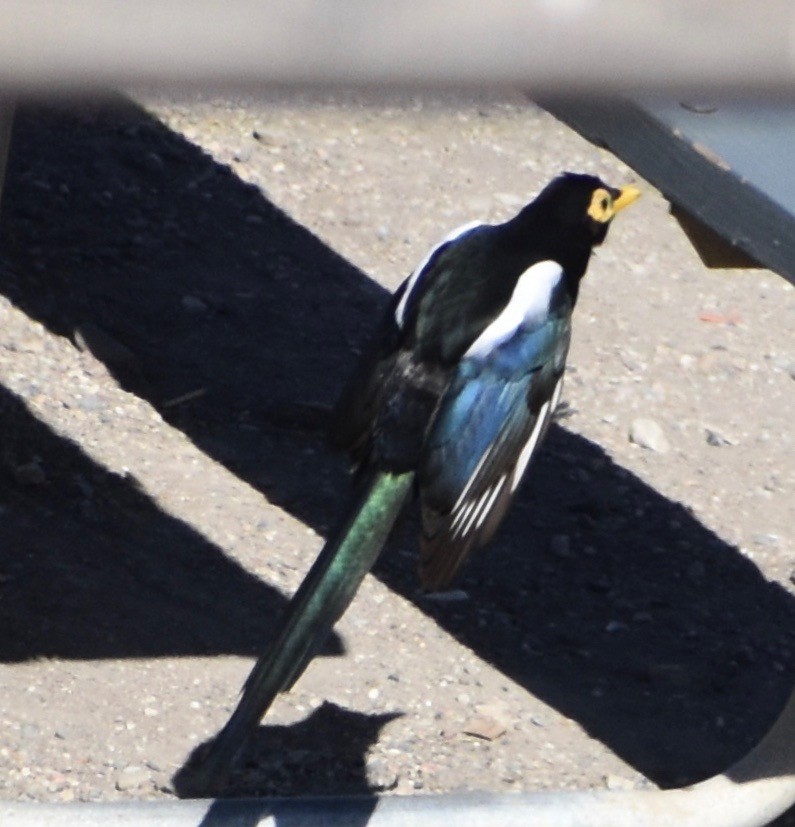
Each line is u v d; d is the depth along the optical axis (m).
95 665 7.33
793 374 11.45
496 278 6.15
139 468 8.93
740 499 9.85
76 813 5.80
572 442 10.17
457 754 7.08
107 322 10.31
